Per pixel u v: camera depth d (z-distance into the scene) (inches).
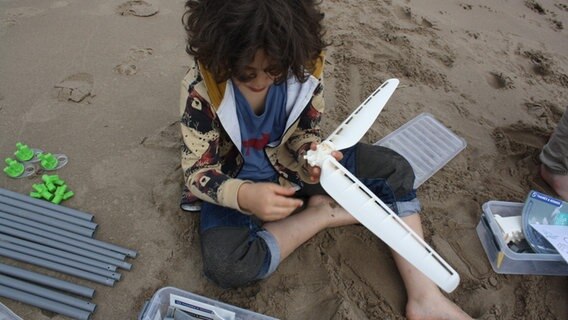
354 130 52.3
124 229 67.7
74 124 81.7
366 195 42.9
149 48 98.8
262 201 50.9
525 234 66.5
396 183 65.0
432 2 127.3
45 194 69.4
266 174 64.6
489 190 78.5
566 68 110.1
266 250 58.8
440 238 70.6
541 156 80.0
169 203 70.8
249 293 61.6
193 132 55.7
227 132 55.3
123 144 79.0
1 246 63.7
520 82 103.5
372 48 105.1
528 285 65.6
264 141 60.5
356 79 96.8
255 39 41.1
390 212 42.5
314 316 59.7
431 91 97.7
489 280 66.1
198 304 54.5
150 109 85.8
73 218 67.4
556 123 93.8
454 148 84.4
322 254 66.2
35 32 100.1
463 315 58.6
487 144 87.3
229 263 56.2
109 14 107.5
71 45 97.7
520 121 93.0
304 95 56.3
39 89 87.3
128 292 61.2
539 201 68.3
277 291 61.9
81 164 75.5
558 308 64.2
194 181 55.5
